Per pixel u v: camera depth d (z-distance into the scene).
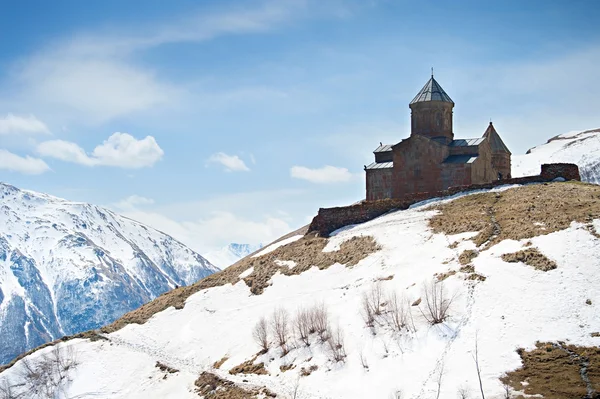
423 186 91.94
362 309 61.16
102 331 81.25
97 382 67.88
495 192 79.44
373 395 48.12
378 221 83.19
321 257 79.44
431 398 44.69
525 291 52.91
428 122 98.44
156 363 69.06
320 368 55.59
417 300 58.12
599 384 41.75
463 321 52.16
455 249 65.88
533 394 42.12
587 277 52.31
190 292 85.56
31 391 68.56
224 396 56.09
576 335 46.91
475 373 45.72
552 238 58.94
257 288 78.44
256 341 65.12
